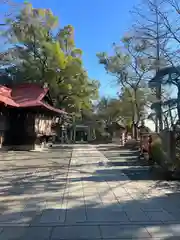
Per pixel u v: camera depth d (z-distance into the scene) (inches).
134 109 1133.7
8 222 177.3
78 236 154.3
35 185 292.5
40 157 607.5
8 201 227.8
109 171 391.5
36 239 150.6
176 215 190.7
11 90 909.8
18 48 1111.0
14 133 844.0
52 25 1132.5
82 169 412.8
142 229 164.4
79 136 2082.9
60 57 1099.9
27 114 847.1
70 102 1242.6
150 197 240.4
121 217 186.5
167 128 382.9
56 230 163.3
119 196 243.8
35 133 839.7
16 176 350.3
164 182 306.3
